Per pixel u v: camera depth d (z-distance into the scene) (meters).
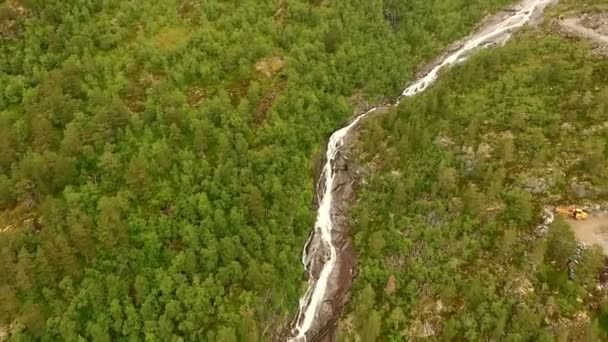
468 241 91.00
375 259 96.06
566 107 107.94
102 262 83.69
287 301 94.00
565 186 94.00
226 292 87.44
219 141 100.75
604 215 89.25
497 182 94.12
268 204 98.81
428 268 90.62
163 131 100.44
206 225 89.75
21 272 77.25
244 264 89.69
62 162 88.88
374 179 107.81
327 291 98.56
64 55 109.62
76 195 87.56
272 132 106.88
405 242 95.31
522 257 86.94
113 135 98.00
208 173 97.06
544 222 89.69
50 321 77.25
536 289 82.81
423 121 112.62
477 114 109.94
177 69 112.81
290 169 104.31
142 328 80.38
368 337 85.88
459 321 83.38
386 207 103.25
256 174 100.75
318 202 111.06
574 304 79.69
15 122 96.69
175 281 84.19
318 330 94.75
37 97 100.25
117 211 86.81
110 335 79.69
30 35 110.12
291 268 94.88
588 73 112.62
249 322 84.19
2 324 76.94
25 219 86.69
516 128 105.81
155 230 88.81
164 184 93.69
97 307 79.81
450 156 103.75
